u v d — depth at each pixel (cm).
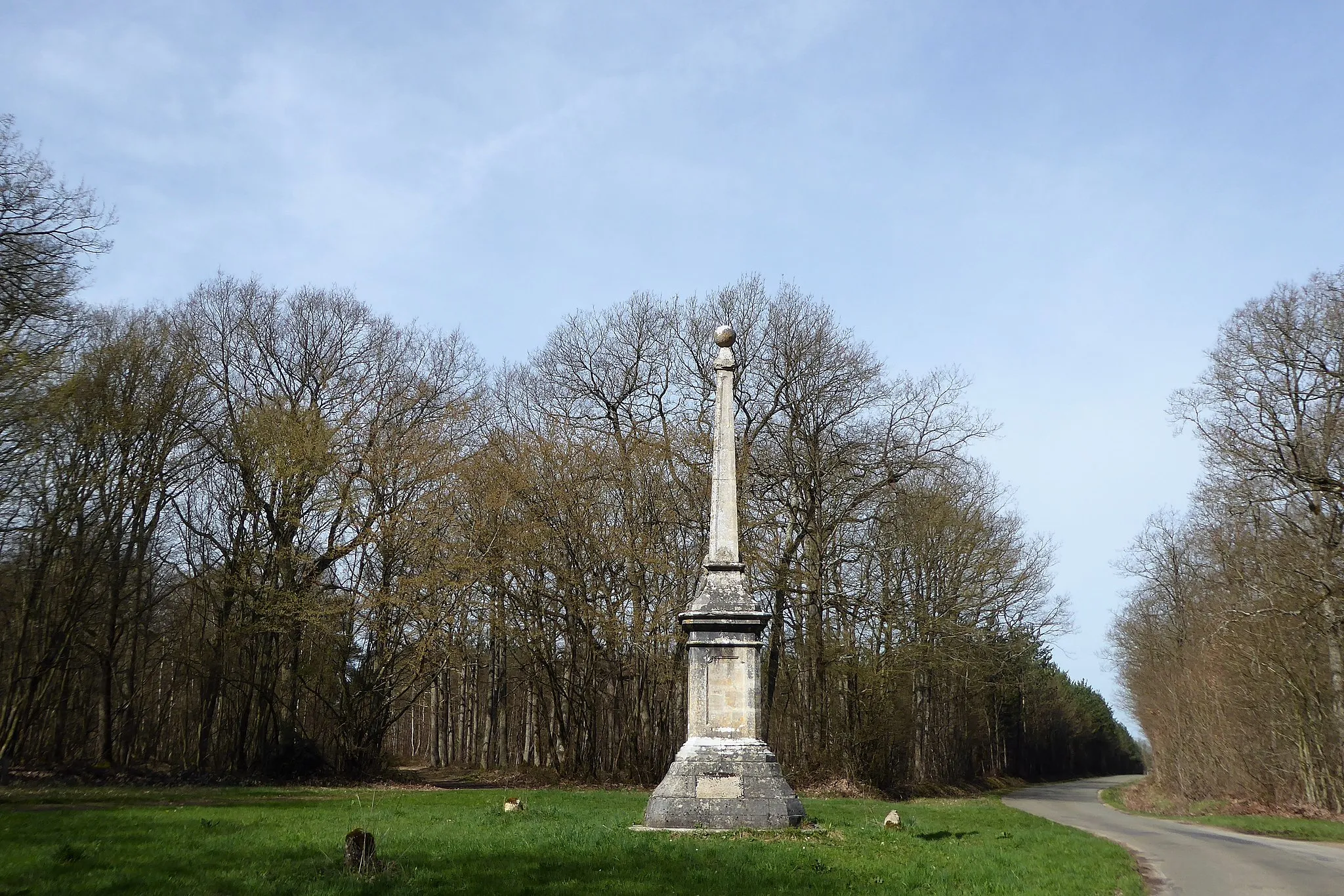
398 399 4541
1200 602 5400
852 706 4712
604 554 4388
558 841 1941
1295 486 3856
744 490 4447
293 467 4094
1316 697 4069
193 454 4294
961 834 2603
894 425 4716
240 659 4225
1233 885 1858
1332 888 1825
